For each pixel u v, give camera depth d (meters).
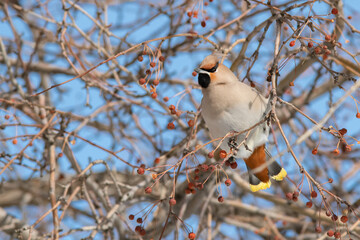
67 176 13.45
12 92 11.55
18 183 13.94
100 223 9.81
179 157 10.60
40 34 11.70
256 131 9.12
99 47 10.79
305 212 11.92
